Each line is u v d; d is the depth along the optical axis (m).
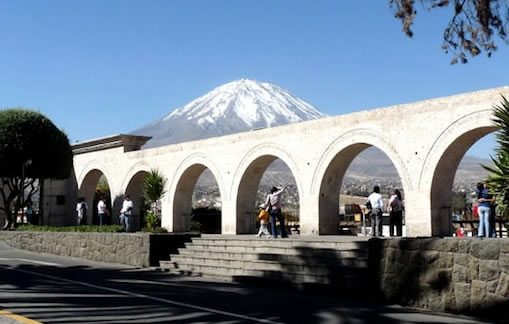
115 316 9.19
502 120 10.06
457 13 13.10
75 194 38.44
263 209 21.67
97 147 36.62
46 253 23.23
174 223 31.05
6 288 12.54
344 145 23.03
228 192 28.14
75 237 21.67
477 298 9.71
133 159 33.97
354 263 13.65
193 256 17.72
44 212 38.06
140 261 18.50
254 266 15.69
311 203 24.25
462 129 19.09
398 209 20.62
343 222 32.97
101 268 17.83
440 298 10.36
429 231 19.94
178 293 12.27
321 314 9.84
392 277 11.41
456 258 10.16
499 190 9.75
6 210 31.59
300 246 15.59
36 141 30.86
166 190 31.64
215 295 12.12
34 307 9.95
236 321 8.97
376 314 10.00
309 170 24.44
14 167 30.69
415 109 20.69
